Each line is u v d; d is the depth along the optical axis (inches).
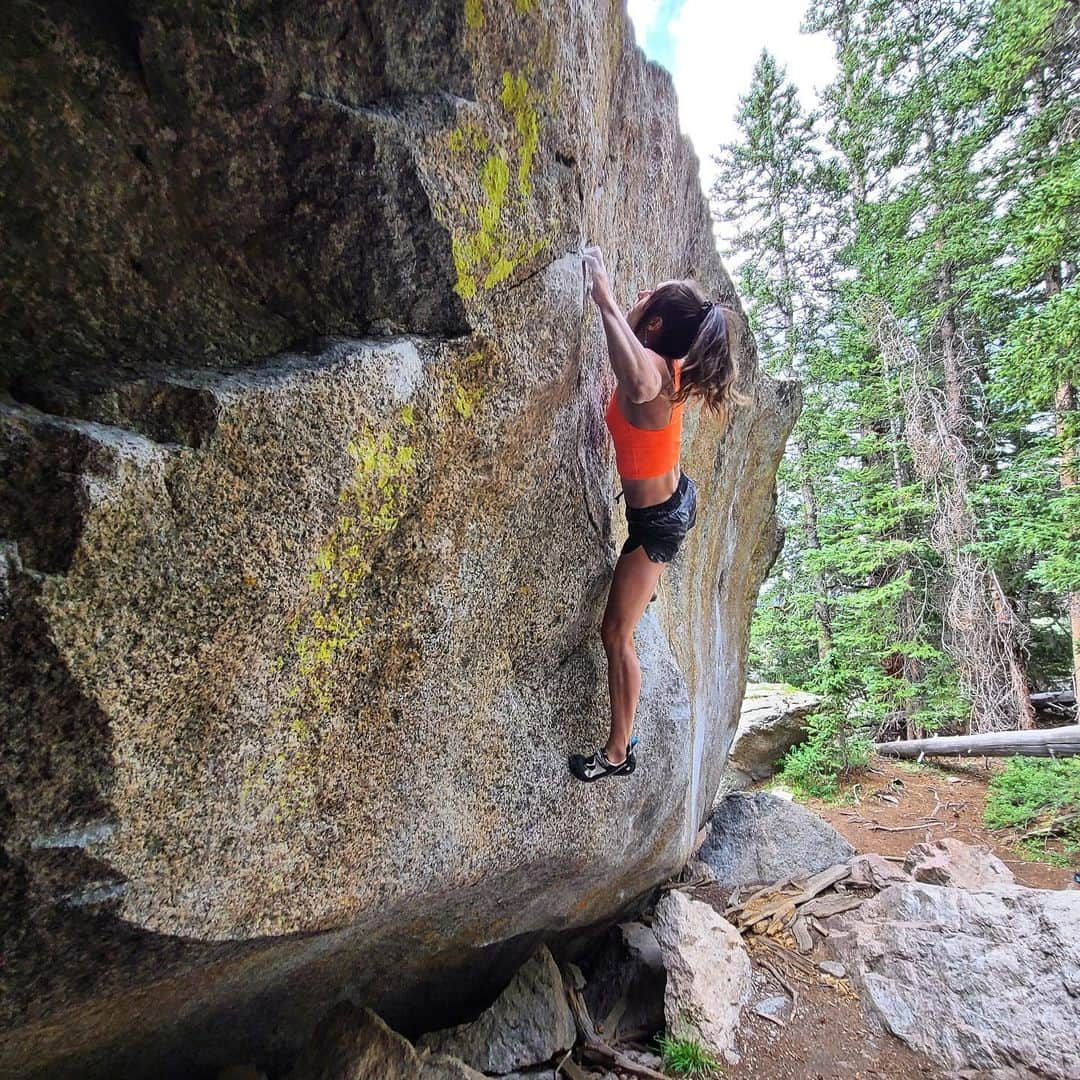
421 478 67.7
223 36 50.8
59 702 45.1
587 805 107.0
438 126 62.2
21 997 50.9
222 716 54.7
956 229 430.0
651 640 139.1
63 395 47.1
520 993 136.8
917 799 321.1
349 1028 99.5
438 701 78.6
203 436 50.2
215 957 62.6
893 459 482.6
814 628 529.3
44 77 46.9
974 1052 148.4
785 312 661.9
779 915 208.1
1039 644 452.1
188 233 55.4
